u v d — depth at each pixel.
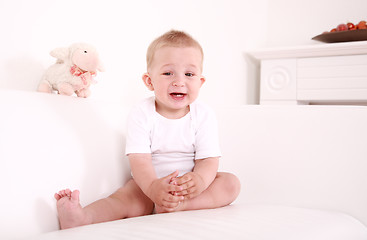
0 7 0.95
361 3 2.63
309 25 2.79
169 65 0.96
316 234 0.70
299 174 1.05
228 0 2.31
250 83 2.70
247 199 1.11
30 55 1.04
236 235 0.61
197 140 1.04
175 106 0.98
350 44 2.16
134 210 0.96
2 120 0.74
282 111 1.11
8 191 0.70
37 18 1.06
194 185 0.87
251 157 1.12
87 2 1.24
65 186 0.83
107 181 0.96
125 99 1.44
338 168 1.01
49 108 0.86
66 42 1.16
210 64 2.08
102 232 0.61
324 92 2.29
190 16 1.90
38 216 0.74
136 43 1.49
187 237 0.58
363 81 2.21
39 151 0.78
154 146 1.02
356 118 1.01
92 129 0.95
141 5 1.52
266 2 2.94
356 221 0.92
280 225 0.71
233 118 1.17
